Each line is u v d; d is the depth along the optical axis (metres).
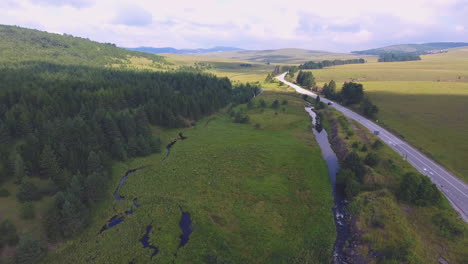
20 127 69.25
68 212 43.38
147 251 41.75
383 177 61.03
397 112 118.19
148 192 58.84
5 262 36.97
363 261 40.16
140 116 90.31
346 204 55.28
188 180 64.12
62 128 65.50
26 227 43.53
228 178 65.00
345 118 110.19
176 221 49.06
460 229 42.97
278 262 40.09
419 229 45.06
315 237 45.16
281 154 79.19
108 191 58.47
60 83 104.94
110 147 72.94
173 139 93.88
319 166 72.12
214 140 92.06
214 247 42.75
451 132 88.94
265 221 49.16
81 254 40.94
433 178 59.94
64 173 53.47
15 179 54.94
